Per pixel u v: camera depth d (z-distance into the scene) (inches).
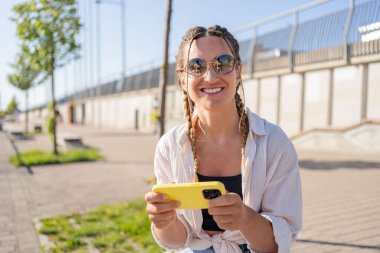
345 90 498.6
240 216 59.9
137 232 188.1
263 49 618.8
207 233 75.3
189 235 75.8
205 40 69.1
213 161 74.2
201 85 70.2
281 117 604.4
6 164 469.1
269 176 69.8
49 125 534.9
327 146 506.0
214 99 69.0
